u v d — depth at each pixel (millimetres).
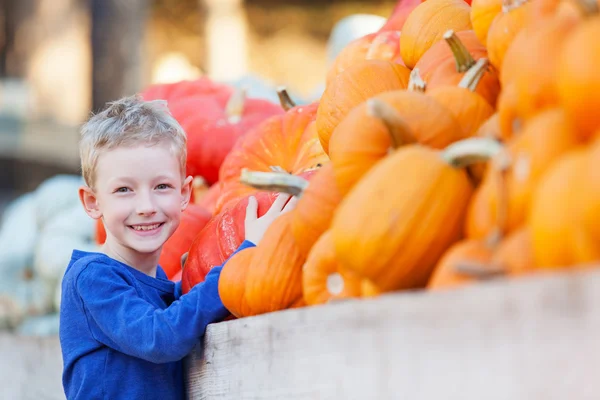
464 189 1808
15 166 15344
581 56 1539
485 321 1389
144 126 2865
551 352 1294
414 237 1755
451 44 2527
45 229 6176
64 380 2816
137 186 2834
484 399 1391
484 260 1638
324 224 2168
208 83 4742
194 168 4273
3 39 17344
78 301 2775
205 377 2566
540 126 1653
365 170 2113
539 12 2045
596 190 1419
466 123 2252
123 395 2730
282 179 2381
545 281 1306
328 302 2025
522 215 1647
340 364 1739
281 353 1991
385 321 1599
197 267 2961
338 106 2758
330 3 21781
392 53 3447
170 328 2551
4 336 4984
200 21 20109
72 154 14945
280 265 2311
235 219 2973
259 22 21938
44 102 15891
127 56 12156
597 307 1235
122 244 2889
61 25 16109
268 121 3598
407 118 2082
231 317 2627
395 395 1569
